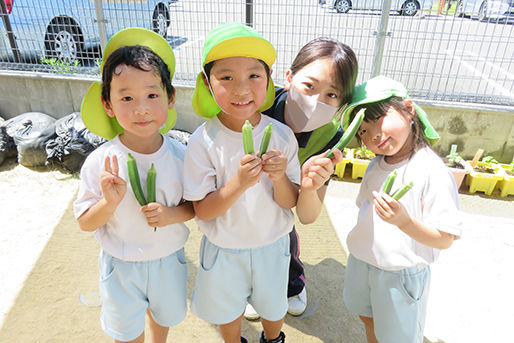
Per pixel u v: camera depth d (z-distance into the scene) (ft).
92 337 7.47
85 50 17.63
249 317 7.91
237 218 5.11
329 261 9.84
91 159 5.14
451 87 19.62
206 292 5.59
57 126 13.89
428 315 8.23
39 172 13.74
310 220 5.54
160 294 5.60
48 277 8.96
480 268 9.66
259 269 5.53
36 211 11.55
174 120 5.88
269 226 5.30
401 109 4.93
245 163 4.30
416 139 5.19
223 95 4.45
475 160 13.29
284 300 5.98
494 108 13.78
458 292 8.87
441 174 4.96
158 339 6.47
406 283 5.34
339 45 5.15
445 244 4.91
